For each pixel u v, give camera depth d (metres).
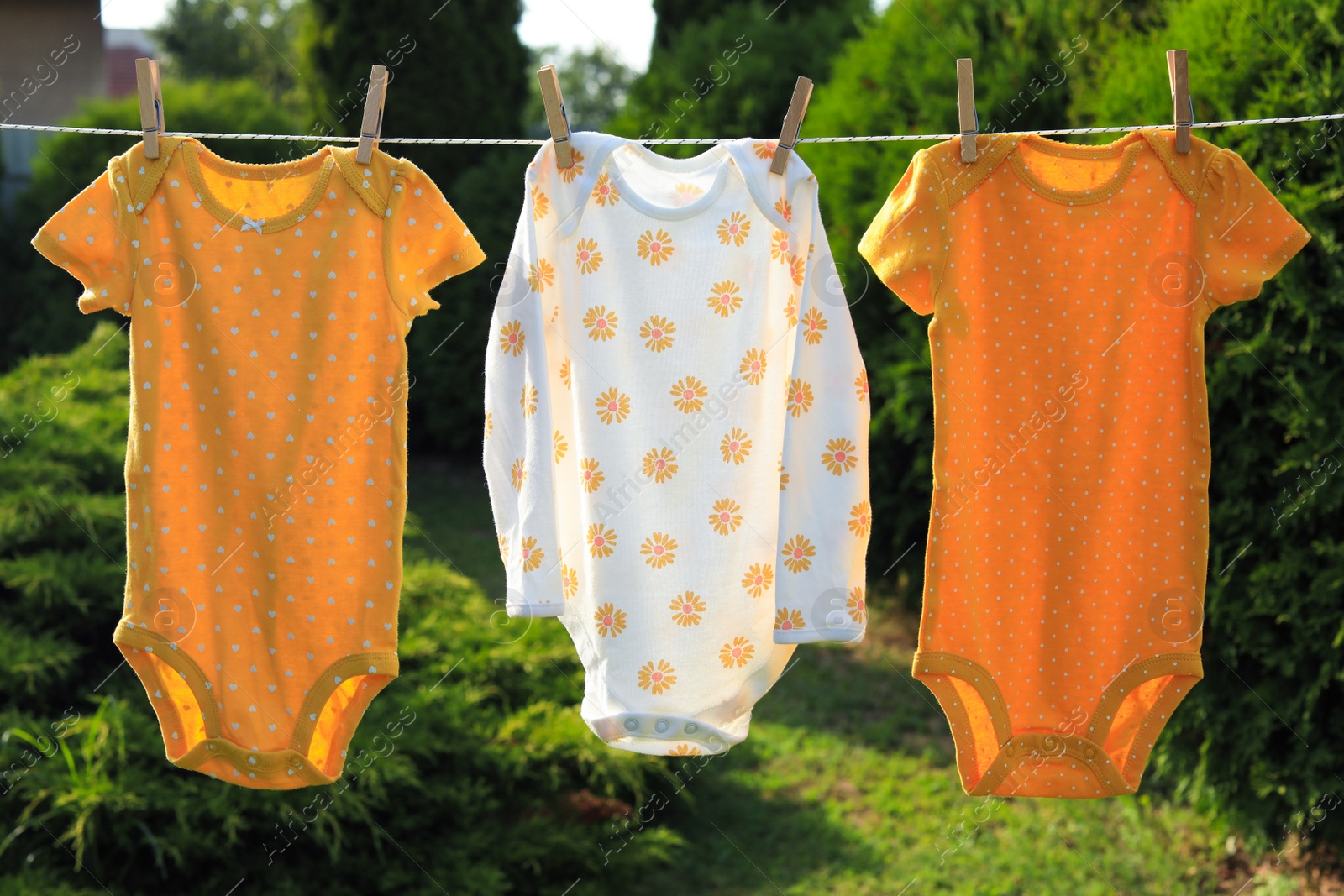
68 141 9.04
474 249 2.05
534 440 2.06
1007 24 4.41
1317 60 2.97
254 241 2.04
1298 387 3.02
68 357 5.71
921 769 4.23
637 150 2.16
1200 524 2.09
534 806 3.46
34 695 3.20
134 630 2.02
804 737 4.50
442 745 3.31
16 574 3.45
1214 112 3.20
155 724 3.08
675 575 2.15
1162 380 2.09
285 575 2.06
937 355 2.05
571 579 2.20
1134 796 3.92
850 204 4.85
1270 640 3.15
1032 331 2.11
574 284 2.15
